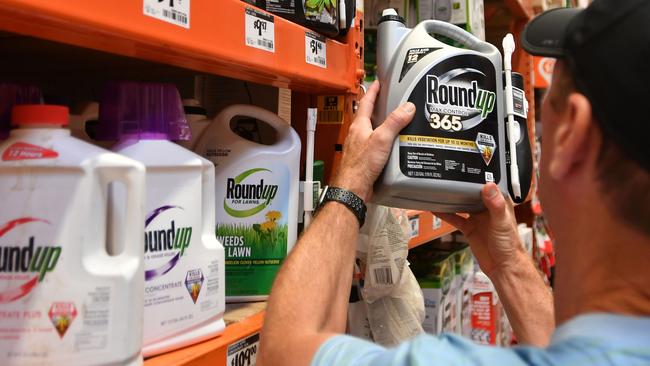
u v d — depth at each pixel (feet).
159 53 2.55
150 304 2.61
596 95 1.86
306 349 2.31
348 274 2.99
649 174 1.75
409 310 4.44
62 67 4.05
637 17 1.82
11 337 2.09
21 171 2.13
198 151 3.50
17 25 2.04
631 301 1.85
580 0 12.86
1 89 2.34
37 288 2.10
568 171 2.02
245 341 3.01
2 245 2.11
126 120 2.68
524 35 2.28
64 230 2.12
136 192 2.24
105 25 2.08
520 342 3.66
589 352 1.72
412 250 7.22
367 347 2.17
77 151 2.17
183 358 2.63
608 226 1.90
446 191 3.16
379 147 3.08
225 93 4.56
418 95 3.13
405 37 3.30
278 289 2.75
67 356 2.11
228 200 3.46
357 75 4.17
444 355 1.88
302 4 3.44
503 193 3.35
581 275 2.02
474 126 3.21
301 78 3.40
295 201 3.63
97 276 2.15
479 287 7.95
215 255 2.91
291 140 3.62
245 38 2.83
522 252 3.74
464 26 6.26
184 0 2.43
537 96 12.57
